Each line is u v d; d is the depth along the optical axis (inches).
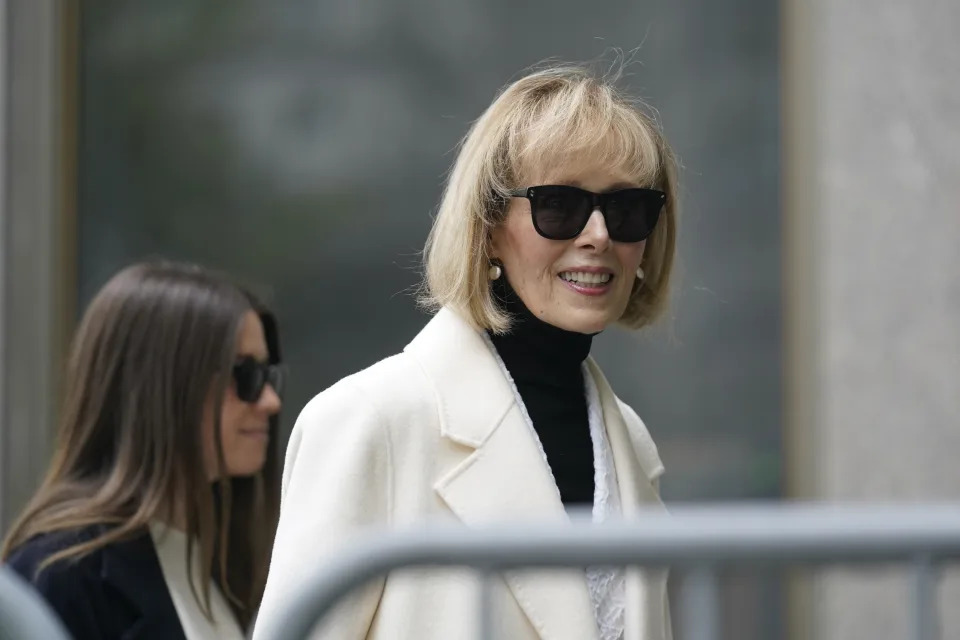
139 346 448.5
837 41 751.1
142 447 440.8
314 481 341.1
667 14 820.6
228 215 831.1
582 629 334.0
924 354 733.9
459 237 366.0
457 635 329.1
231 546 483.2
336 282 831.1
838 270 746.2
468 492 344.2
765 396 804.6
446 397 354.0
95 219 824.3
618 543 225.6
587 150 356.8
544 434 367.9
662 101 819.4
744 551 226.5
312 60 834.8
